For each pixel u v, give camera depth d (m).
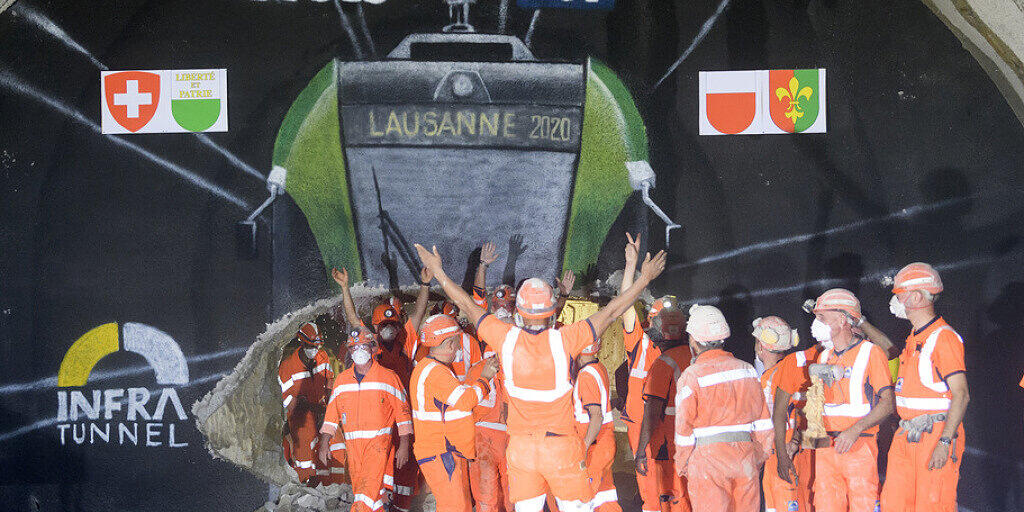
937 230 6.94
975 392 6.81
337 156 7.15
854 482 5.19
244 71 7.09
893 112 7.00
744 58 7.06
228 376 7.01
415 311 7.21
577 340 4.64
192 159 7.07
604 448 5.54
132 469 6.96
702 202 7.05
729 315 7.01
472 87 7.14
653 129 7.09
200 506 7.00
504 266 7.18
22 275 7.02
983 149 6.92
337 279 6.70
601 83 7.14
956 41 6.97
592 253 7.15
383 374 6.37
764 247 7.02
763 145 7.05
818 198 7.02
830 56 7.04
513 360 4.64
